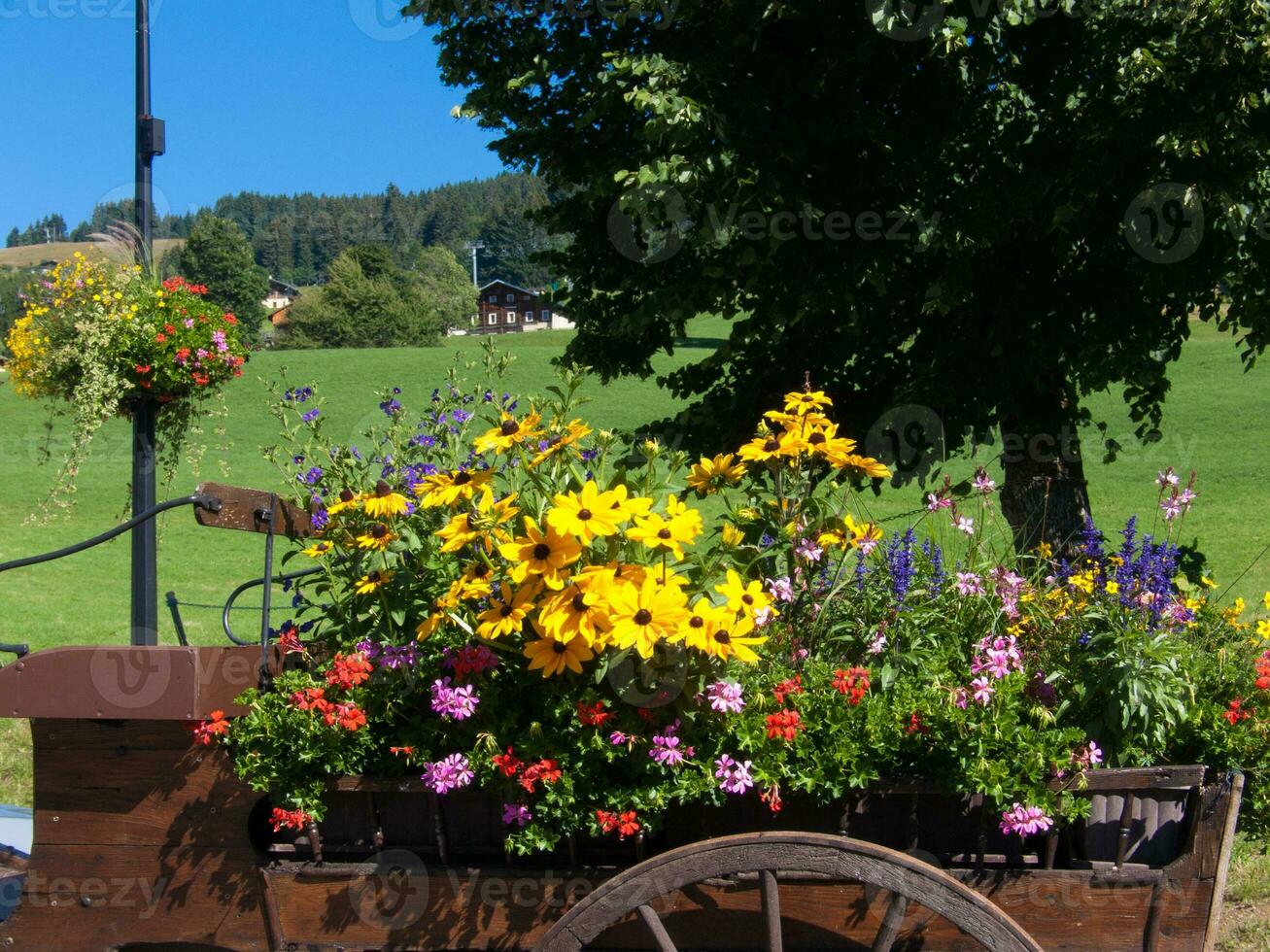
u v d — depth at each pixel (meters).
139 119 6.64
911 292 6.66
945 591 3.20
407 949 2.76
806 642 3.09
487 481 2.84
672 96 5.41
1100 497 18.33
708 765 2.64
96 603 13.37
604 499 2.58
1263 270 6.41
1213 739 2.84
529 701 2.81
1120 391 29.14
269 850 2.87
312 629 3.30
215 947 3.21
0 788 5.89
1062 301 6.51
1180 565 4.79
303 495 3.32
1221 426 24.89
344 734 2.71
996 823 2.75
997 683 2.72
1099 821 2.71
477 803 2.82
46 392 6.48
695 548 2.99
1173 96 5.55
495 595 2.83
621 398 33.34
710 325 48.00
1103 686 2.80
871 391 7.11
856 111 5.95
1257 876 4.15
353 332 65.88
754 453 3.06
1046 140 6.00
